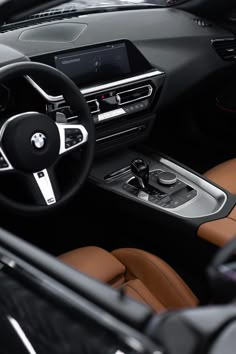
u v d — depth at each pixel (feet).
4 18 6.04
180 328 2.11
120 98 6.17
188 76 6.98
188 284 5.61
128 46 6.40
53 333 2.60
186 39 7.07
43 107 5.30
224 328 2.10
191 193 5.83
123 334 2.25
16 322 2.89
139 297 4.62
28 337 2.84
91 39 6.18
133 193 5.85
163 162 6.24
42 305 2.63
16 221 6.34
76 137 5.04
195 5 7.48
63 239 6.70
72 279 2.64
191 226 5.41
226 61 7.47
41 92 5.11
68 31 6.18
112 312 2.38
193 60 7.03
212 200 5.73
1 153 4.67
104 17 6.61
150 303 4.62
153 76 6.46
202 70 7.16
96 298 2.48
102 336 2.36
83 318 2.45
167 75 6.66
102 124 6.12
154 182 5.99
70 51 5.92
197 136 8.59
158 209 5.62
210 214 5.49
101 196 6.05
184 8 7.52
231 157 8.46
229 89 8.12
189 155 8.52
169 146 8.57
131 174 6.13
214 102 8.34
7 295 2.85
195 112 8.47
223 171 6.31
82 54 6.02
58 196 5.01
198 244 5.44
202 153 8.54
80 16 6.59
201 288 5.52
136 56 6.47
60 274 2.69
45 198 4.93
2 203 4.77
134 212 5.82
